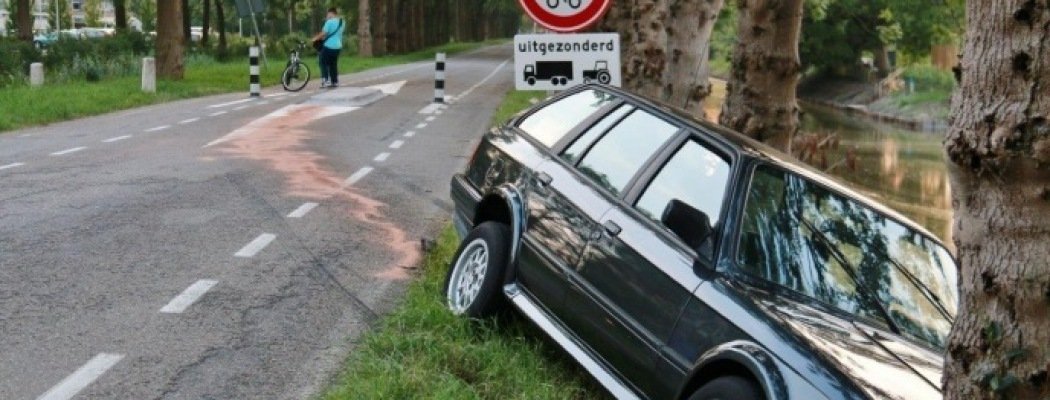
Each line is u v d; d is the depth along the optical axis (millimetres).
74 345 6023
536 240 6141
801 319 4512
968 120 3236
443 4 94625
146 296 7074
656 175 5699
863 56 63000
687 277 4926
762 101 8930
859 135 40625
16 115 18406
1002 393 3205
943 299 5129
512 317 6531
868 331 4645
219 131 17156
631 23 16609
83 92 24062
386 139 17203
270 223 9664
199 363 5852
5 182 11242
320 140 16469
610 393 5164
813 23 57406
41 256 7969
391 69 46281
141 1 84812
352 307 7109
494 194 6762
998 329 3219
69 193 10656
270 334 6430
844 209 5449
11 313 6531
